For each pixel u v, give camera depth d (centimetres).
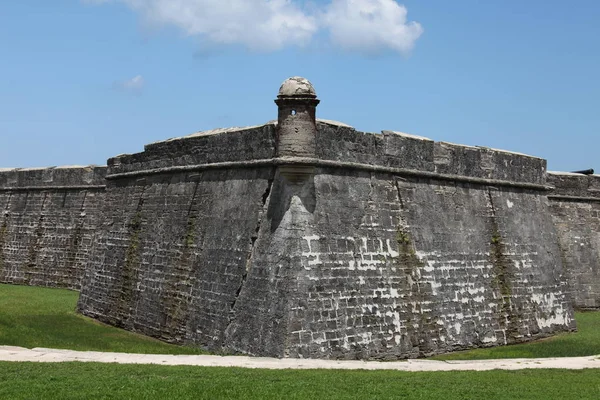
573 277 3056
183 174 2281
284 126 1781
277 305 1709
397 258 1983
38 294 3142
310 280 1734
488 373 1548
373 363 1670
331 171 1864
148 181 2492
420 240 2081
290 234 1744
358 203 1919
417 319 1984
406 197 2083
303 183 1792
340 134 1894
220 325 1877
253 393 1227
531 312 2423
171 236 2245
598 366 1717
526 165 2609
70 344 1914
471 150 2364
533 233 2567
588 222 3170
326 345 1723
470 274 2231
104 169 3434
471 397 1260
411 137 2141
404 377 1436
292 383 1316
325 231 1805
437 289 2088
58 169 3641
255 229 1859
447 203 2236
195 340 1966
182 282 2117
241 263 1870
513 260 2425
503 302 2328
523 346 2234
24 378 1322
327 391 1262
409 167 2112
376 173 2006
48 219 3634
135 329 2308
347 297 1806
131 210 2553
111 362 1529
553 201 3062
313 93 1775
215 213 2052
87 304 2661
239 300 1834
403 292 1967
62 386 1262
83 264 3400
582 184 3172
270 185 1856
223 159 2072
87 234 3431
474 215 2334
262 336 1717
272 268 1758
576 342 2316
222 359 1620
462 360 1831
